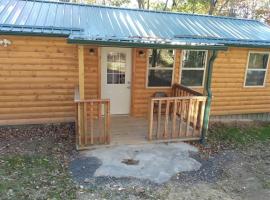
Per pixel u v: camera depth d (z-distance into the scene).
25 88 7.67
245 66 9.62
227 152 7.05
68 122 8.23
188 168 5.95
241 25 10.28
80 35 6.33
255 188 5.41
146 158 6.23
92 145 6.56
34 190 4.80
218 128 9.01
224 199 4.95
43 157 6.07
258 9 22.28
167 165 6.00
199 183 5.42
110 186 5.09
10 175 5.23
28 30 6.67
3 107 7.64
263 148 7.57
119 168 5.73
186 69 9.11
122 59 8.52
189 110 7.18
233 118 10.08
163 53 8.71
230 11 22.88
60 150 6.46
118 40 6.12
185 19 9.66
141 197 4.82
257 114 10.36
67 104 8.10
